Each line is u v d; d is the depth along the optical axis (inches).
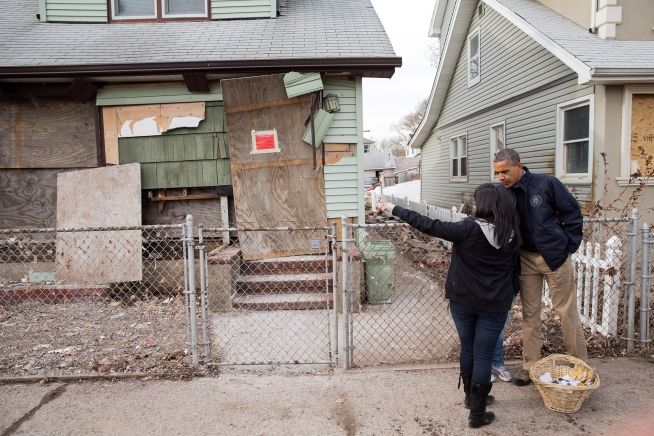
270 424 130.0
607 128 295.0
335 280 166.2
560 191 143.6
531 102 393.4
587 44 313.3
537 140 385.7
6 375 161.3
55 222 280.5
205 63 253.6
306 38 292.0
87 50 275.0
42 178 279.4
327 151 274.2
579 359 142.7
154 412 136.8
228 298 237.3
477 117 515.2
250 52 269.1
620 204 297.0
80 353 181.8
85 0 322.3
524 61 399.9
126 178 265.0
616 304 180.4
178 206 282.0
